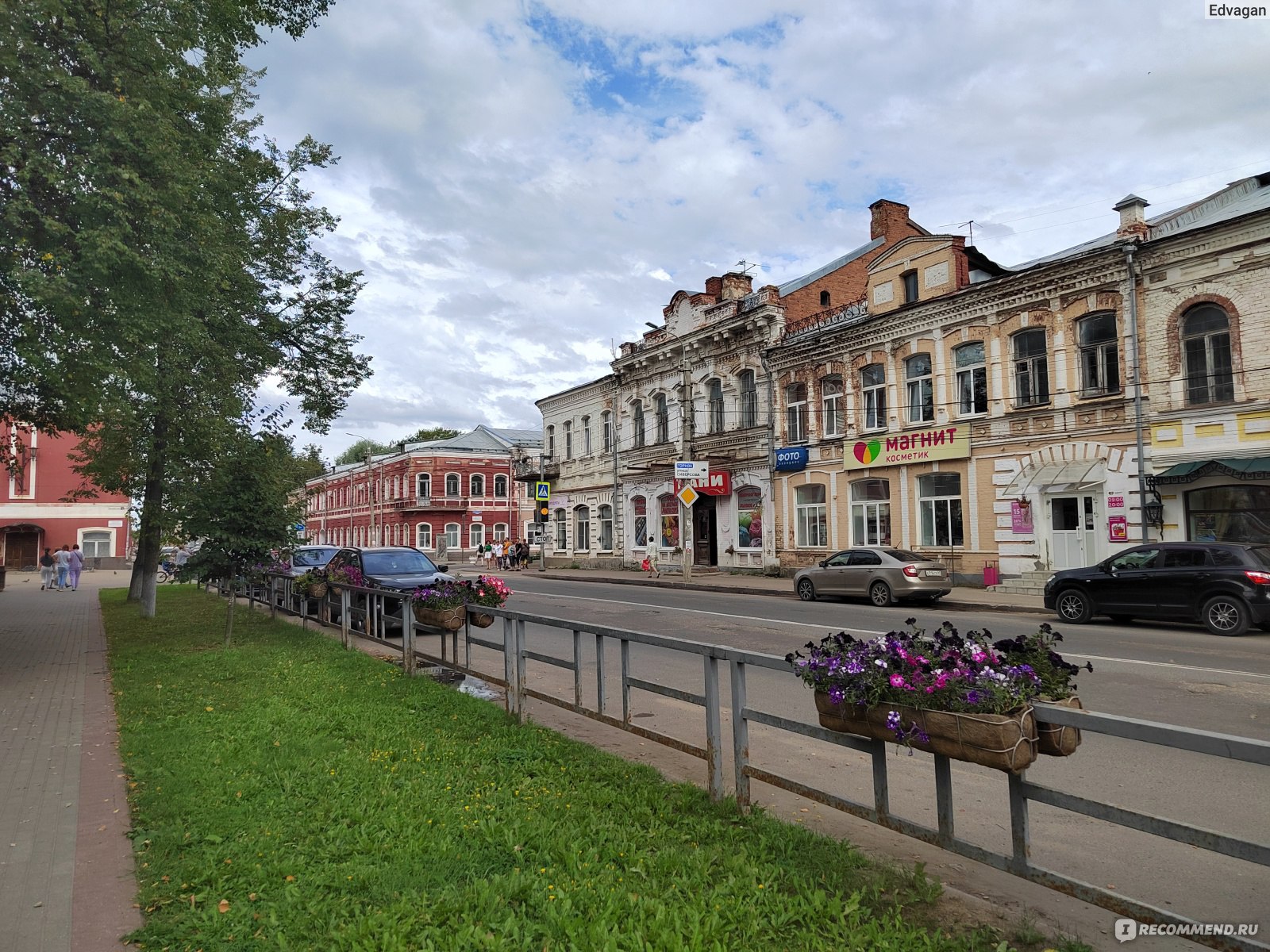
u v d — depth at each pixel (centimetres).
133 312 977
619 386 3641
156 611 1878
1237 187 1947
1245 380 1559
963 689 318
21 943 321
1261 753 226
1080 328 1845
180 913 340
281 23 1294
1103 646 1130
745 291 3105
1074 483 1798
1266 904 360
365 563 1535
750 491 2819
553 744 596
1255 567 1217
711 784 456
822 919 321
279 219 1750
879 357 2323
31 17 891
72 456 2244
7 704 807
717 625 1416
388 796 476
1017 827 302
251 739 621
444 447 5781
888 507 2303
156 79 1014
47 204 959
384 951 301
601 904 332
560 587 2622
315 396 1938
